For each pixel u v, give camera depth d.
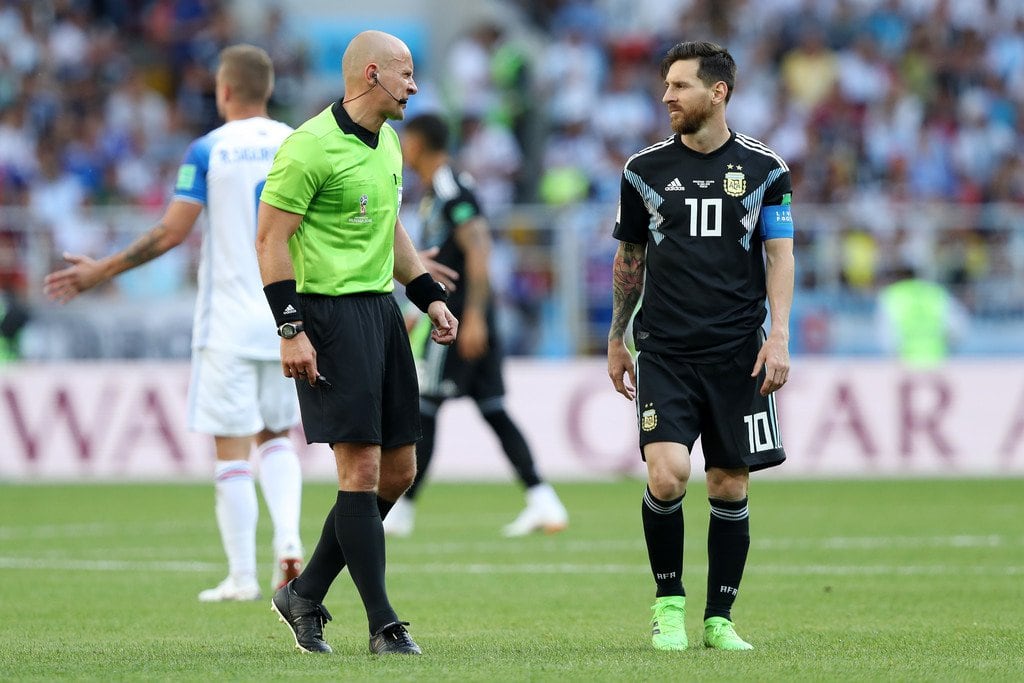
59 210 72.06
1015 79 87.12
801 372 59.34
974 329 63.03
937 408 59.72
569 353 61.19
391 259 20.69
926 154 81.69
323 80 91.69
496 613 25.80
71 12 82.25
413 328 39.28
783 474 59.25
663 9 92.25
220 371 27.78
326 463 59.44
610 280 61.34
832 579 30.31
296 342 19.67
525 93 83.31
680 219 20.80
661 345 20.91
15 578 31.20
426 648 21.05
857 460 59.38
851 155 80.94
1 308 59.25
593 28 90.00
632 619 24.95
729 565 21.23
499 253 61.19
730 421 20.89
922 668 18.67
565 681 17.38
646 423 20.84
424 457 39.38
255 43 84.12
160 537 39.53
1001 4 89.19
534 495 39.81
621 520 43.56
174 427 58.12
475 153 80.25
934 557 34.12
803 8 88.50
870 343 62.41
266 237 19.78
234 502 28.08
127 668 18.83
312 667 18.70
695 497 50.56
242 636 22.91
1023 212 63.66
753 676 17.89
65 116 76.81
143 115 78.75
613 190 77.56
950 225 63.03
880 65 86.06
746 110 82.88
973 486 54.28
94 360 60.03
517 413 59.12
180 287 60.59
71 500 50.22
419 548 36.66
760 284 21.11
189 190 27.88
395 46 20.27
